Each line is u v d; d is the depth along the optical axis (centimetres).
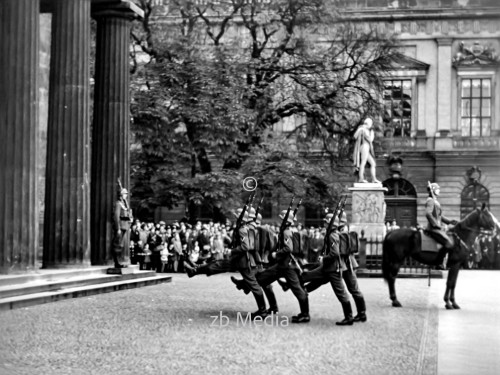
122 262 2569
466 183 5838
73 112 2264
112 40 2639
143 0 4203
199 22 5131
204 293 2362
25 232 1925
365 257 3509
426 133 5962
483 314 1914
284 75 4656
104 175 2598
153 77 4088
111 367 1132
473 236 2066
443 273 3431
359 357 1255
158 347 1312
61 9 2278
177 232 3719
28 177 1927
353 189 3769
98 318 1661
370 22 5981
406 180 5916
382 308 2045
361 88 4681
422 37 5978
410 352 1314
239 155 4312
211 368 1137
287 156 4338
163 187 4103
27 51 1933
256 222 1748
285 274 1698
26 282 1928
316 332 1538
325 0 4559
